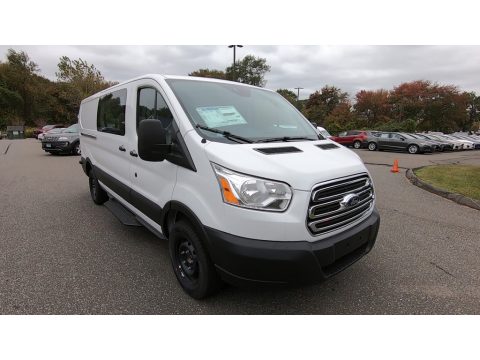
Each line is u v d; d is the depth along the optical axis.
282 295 3.11
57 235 4.55
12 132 40.25
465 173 10.02
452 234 4.82
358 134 24.48
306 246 2.40
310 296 3.12
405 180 9.57
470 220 5.51
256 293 3.12
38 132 39.84
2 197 6.64
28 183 8.13
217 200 2.49
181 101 3.06
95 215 5.45
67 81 35.28
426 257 4.02
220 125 3.00
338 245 2.60
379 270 3.66
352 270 3.65
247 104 3.49
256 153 2.57
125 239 4.42
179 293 3.11
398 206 6.43
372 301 3.07
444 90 51.50
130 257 3.87
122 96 4.23
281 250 2.35
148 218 3.65
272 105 3.79
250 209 2.36
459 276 3.56
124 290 3.16
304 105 65.50
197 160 2.68
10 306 2.87
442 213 5.93
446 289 3.30
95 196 5.95
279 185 2.36
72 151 15.02
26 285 3.22
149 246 4.20
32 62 55.19
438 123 52.34
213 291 2.89
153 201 3.42
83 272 3.49
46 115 56.66
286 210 2.38
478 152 22.89
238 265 2.41
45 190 7.32
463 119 56.66
